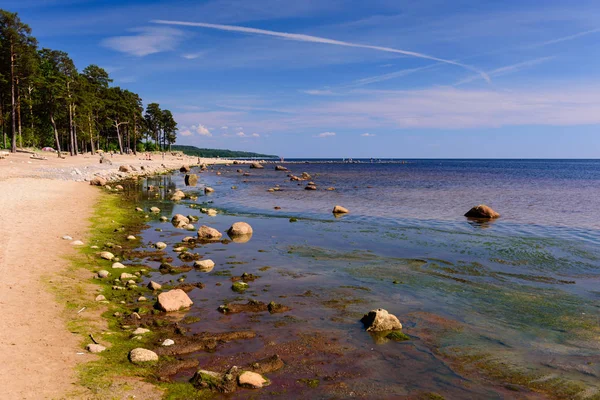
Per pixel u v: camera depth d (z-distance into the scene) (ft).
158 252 52.90
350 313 33.71
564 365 25.59
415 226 76.38
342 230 71.67
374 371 24.34
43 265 40.93
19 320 27.30
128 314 31.27
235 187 159.12
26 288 33.73
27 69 204.03
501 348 27.84
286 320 31.94
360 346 27.63
